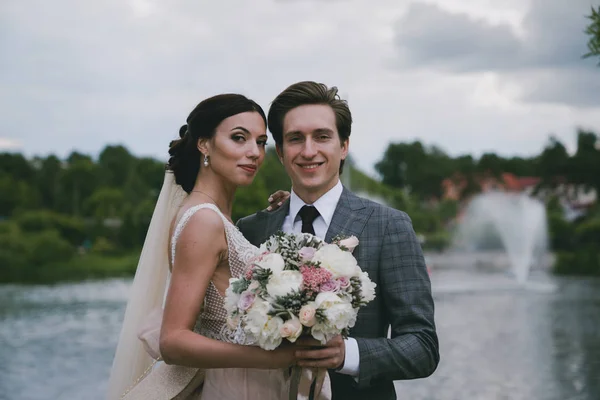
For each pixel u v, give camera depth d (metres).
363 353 2.75
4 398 8.92
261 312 2.44
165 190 3.16
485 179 86.81
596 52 4.33
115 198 80.88
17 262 54.03
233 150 2.95
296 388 2.67
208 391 2.86
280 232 2.67
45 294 31.86
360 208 3.14
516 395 8.53
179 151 3.09
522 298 22.52
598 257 42.47
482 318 16.86
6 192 79.44
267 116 3.23
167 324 2.69
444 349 12.11
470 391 8.80
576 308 19.17
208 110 2.98
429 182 89.62
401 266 2.97
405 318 2.91
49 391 9.34
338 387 2.96
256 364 2.62
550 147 72.69
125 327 3.12
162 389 2.89
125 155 103.75
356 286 2.54
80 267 55.69
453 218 69.50
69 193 90.94
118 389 3.10
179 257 2.75
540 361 10.82
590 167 70.06
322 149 3.09
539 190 72.00
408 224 3.07
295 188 3.21
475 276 32.75
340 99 3.18
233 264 2.84
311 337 2.56
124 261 60.16
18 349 13.48
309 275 2.48
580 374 9.73
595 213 59.50
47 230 65.94
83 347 13.70
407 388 9.01
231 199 3.11
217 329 2.85
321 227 3.16
